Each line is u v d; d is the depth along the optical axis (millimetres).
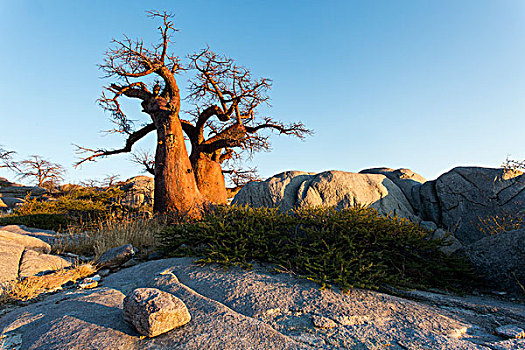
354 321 3660
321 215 6863
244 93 19859
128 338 3164
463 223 8859
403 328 3500
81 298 4340
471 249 6008
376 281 4973
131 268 6391
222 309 3793
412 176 11539
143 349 2982
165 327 3256
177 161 15117
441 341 3199
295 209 7609
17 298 4836
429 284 5484
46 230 13320
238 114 20078
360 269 4973
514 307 4383
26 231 11664
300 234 6793
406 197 10688
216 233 6582
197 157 19734
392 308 4016
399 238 5887
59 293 5188
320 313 3820
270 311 3891
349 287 4555
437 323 3648
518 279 5113
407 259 5766
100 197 22828
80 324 3418
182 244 7625
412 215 9883
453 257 5953
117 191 24203
